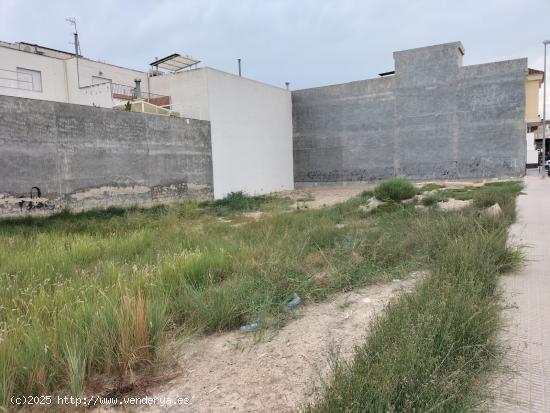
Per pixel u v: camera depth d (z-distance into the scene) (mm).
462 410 2469
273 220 10852
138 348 3475
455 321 3297
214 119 23938
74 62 26219
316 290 5242
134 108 21078
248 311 4559
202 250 7340
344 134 31094
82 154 16547
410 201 15414
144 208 18484
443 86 27250
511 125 25453
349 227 9484
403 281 5570
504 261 5742
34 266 6418
